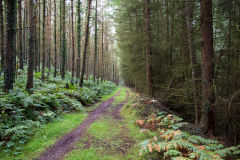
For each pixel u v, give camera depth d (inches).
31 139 179.0
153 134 203.8
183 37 288.8
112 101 554.6
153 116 267.3
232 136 229.3
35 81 448.8
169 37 344.2
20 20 523.8
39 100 265.9
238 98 196.1
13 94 233.0
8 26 252.4
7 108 199.0
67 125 242.2
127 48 626.2
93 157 149.1
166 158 145.1
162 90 392.5
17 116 197.3
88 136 206.7
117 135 210.1
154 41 429.7
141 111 319.3
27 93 279.7
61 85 504.7
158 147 142.3
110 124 261.7
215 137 193.3
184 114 329.1
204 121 205.8
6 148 153.8
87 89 583.8
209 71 201.0
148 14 406.3
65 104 347.3
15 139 167.2
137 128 238.8
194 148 139.3
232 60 210.4
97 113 351.9
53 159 145.5
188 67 275.4
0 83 328.8
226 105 191.8
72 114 316.8
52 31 1083.3
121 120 289.3
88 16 577.9
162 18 402.6
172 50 389.7
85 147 172.9
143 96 410.9
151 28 433.4
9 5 250.8
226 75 227.5
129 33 503.2
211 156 125.0
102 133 217.6
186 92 288.7
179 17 320.5
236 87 203.5
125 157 149.6
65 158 147.5
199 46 278.7
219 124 242.4
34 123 203.0
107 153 157.9
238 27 183.9
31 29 329.4
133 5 490.3
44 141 181.5
